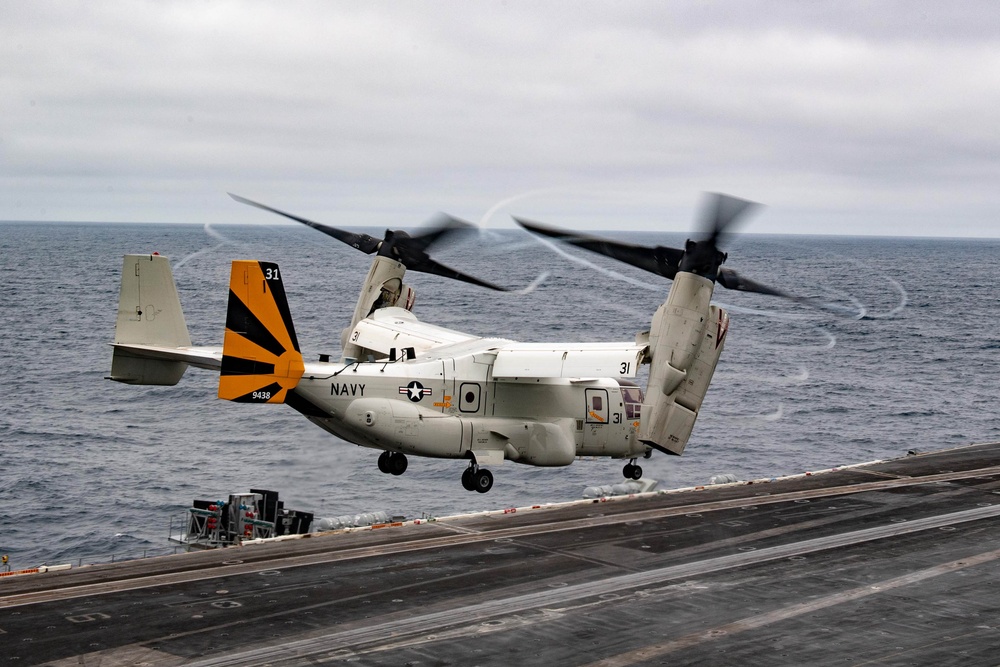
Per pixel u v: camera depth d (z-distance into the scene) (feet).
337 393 211.82
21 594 165.68
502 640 149.59
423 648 145.59
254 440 400.26
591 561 192.85
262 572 181.37
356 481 337.52
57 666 135.95
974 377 611.88
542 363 216.74
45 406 460.96
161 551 272.31
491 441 228.63
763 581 181.47
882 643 151.33
